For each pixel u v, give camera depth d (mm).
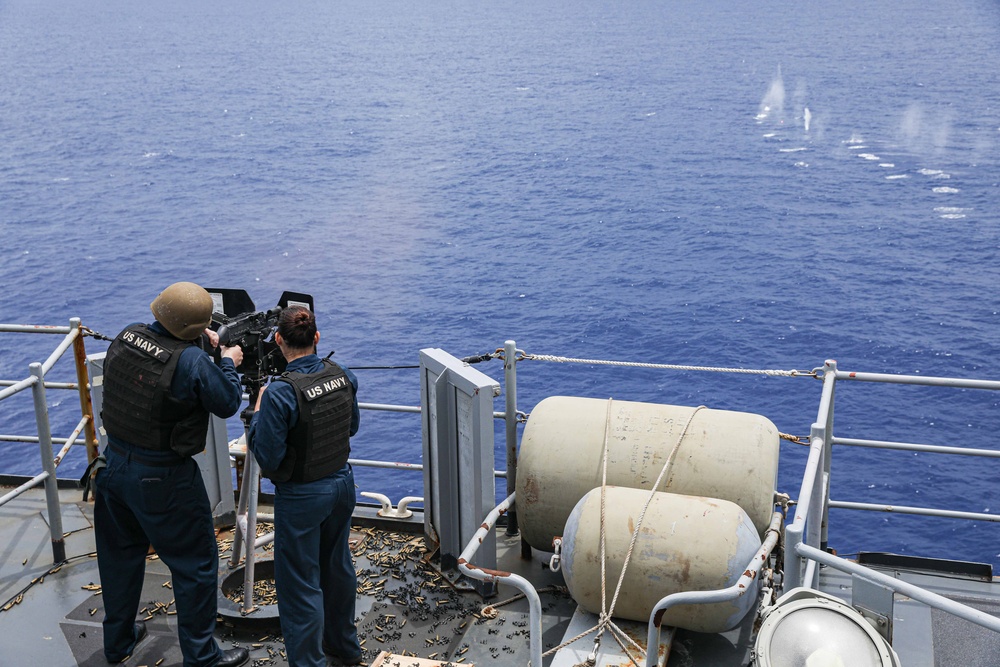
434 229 83312
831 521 29219
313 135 138000
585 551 4586
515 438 5539
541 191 96438
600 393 43281
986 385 5156
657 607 3916
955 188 90312
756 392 42656
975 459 34188
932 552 27438
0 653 4805
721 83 161125
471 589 5215
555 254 73312
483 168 110125
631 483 4984
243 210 94062
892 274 64125
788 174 99250
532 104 153000
